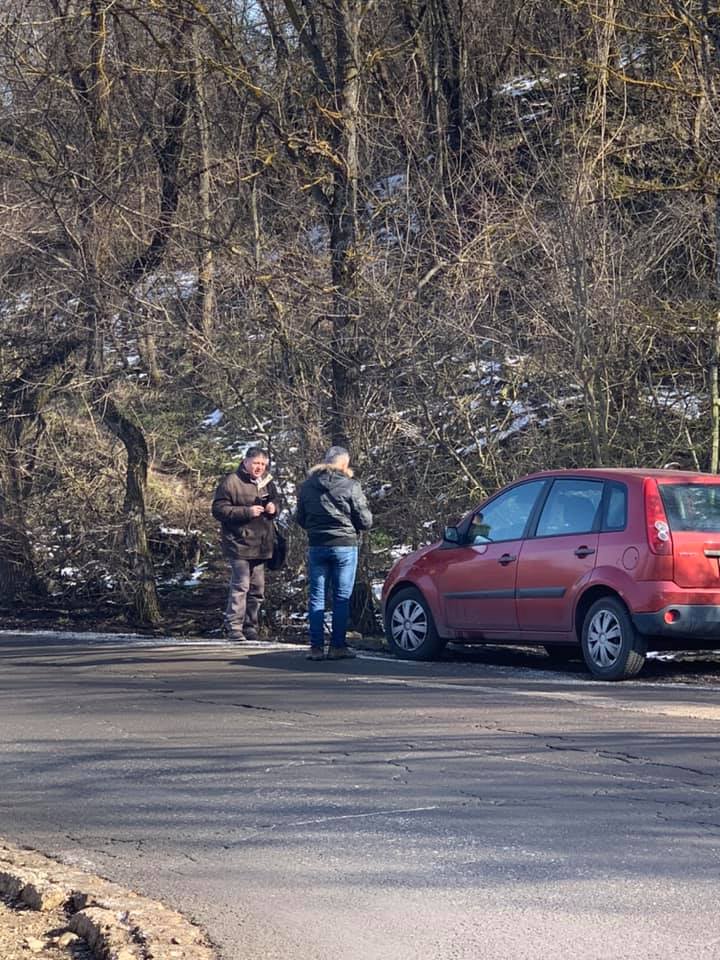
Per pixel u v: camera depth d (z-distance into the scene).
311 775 8.44
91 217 18.45
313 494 14.29
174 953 5.34
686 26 17.88
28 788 8.34
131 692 11.99
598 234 16.20
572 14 19.53
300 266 17.66
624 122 17.97
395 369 16.75
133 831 7.28
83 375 19.14
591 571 12.60
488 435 16.73
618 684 12.26
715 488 12.72
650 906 5.85
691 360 16.80
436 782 8.17
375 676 12.93
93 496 19.80
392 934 5.59
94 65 18.30
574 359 16.20
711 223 17.20
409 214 17.66
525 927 5.62
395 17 20.16
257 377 17.20
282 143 17.72
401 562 14.68
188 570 21.30
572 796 7.76
